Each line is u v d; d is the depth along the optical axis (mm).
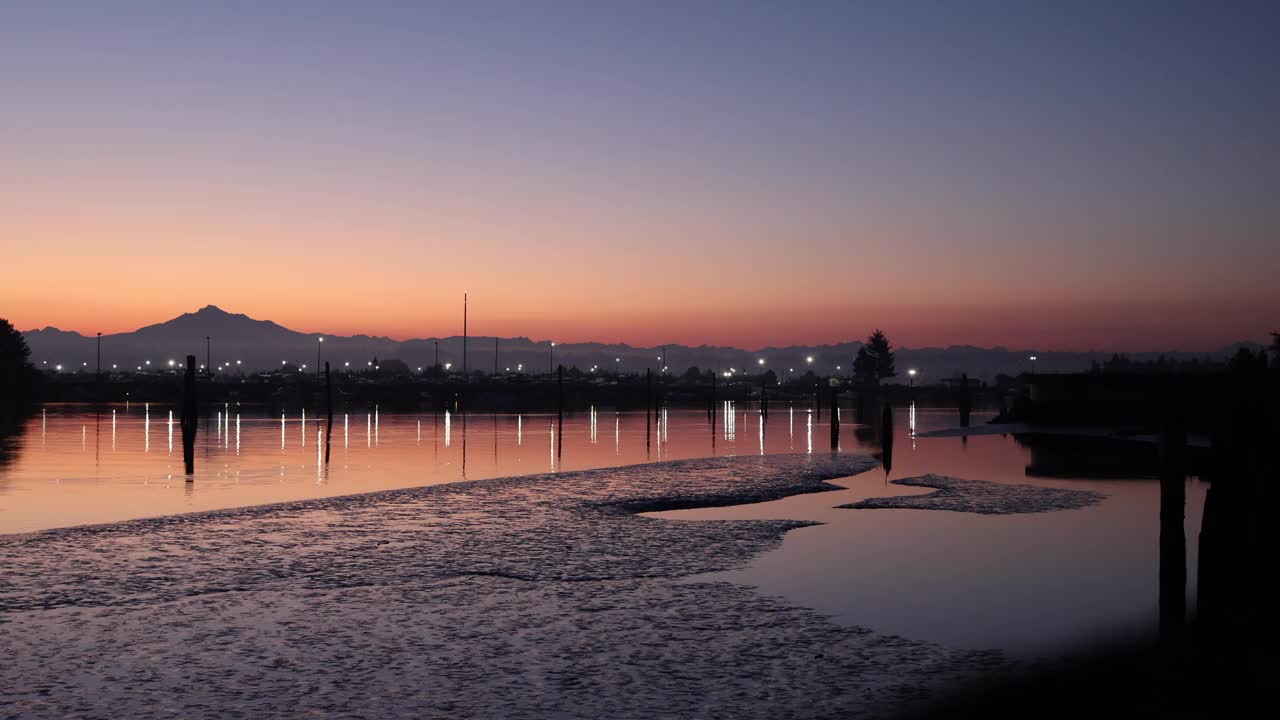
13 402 132625
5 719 10984
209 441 66188
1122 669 12922
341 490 36281
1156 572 19641
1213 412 13758
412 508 28672
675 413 132875
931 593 17641
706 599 17109
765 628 15125
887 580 18766
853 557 21203
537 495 31953
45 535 23375
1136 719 11102
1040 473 40938
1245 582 12703
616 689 12125
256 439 68750
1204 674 12586
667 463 44281
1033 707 11500
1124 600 17125
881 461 46125
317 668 12961
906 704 11594
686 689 12133
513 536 23797
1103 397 65562
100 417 104812
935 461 46969
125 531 24078
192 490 36250
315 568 19719
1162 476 14930
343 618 15648
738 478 37719
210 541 22750
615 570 19688
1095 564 20500
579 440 68875
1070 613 16156
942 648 13984
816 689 12141
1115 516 27938
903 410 147500
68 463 48188
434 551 21688
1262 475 12672
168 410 129875
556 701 11688
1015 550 22203
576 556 21188
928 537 24000
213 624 15211
